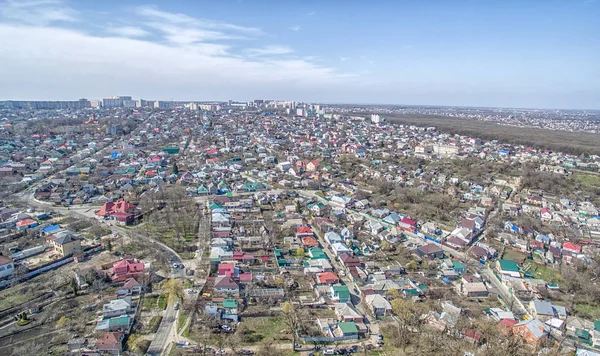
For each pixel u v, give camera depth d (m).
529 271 103.69
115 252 103.31
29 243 105.81
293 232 122.50
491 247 117.69
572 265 106.75
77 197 150.25
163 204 143.12
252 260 101.75
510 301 88.19
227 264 95.06
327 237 117.00
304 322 75.88
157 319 74.69
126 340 68.19
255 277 92.12
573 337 75.31
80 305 78.38
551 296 90.25
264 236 116.31
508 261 103.38
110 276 88.50
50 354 63.62
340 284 91.56
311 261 102.38
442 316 77.25
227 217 130.25
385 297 85.88
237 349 66.94
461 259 109.38
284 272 96.56
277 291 85.56
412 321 76.69
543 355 65.75
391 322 77.50
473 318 79.12
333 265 102.25
